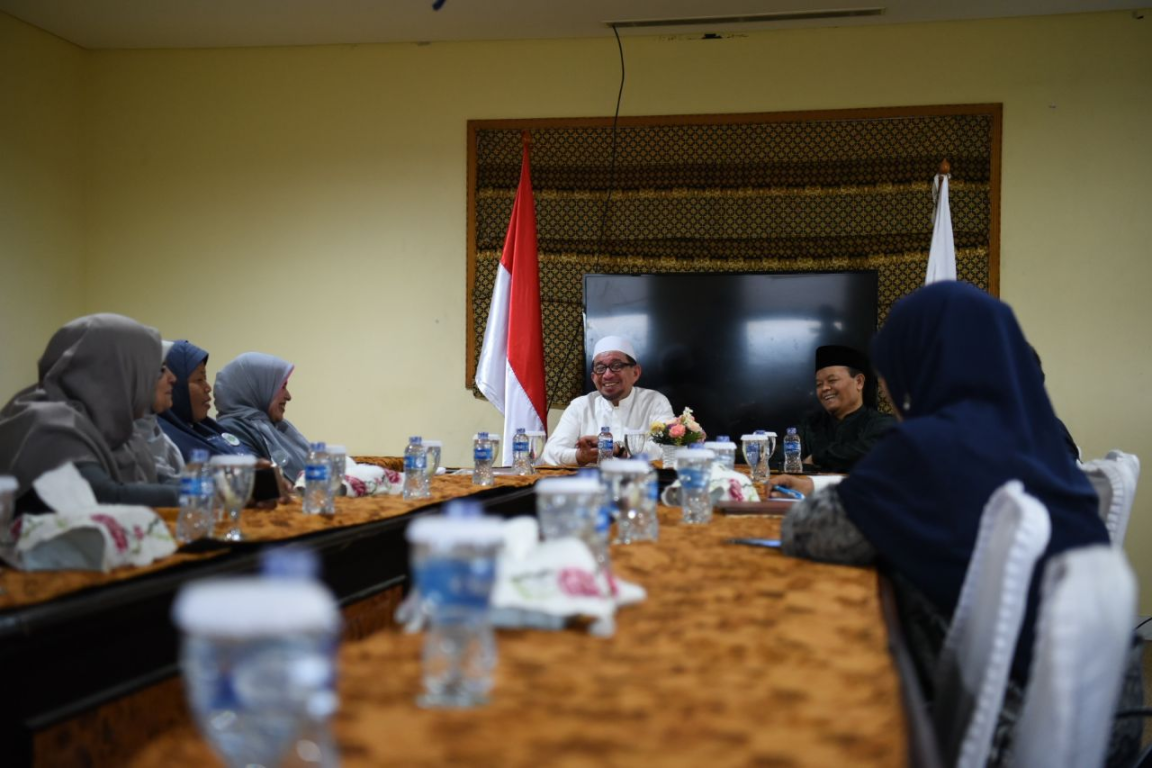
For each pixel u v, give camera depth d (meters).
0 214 5.90
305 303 6.41
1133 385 5.76
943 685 1.56
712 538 2.36
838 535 1.98
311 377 6.39
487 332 5.64
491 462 3.79
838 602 1.62
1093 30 5.80
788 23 5.93
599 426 5.55
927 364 2.04
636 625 1.43
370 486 3.28
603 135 6.14
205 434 4.18
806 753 0.91
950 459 1.89
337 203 6.39
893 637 1.38
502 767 0.86
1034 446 1.93
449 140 6.29
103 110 6.54
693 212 6.05
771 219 5.99
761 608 1.56
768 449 4.42
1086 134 5.81
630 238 6.10
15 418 2.66
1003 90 5.86
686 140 6.07
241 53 6.47
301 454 4.59
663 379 6.00
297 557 0.80
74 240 6.47
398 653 1.24
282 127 6.43
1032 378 2.01
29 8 5.85
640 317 6.02
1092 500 1.91
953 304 2.05
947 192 5.50
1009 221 5.86
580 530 1.70
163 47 6.50
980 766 1.29
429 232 6.31
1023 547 1.33
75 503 1.95
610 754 0.90
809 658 1.25
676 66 6.10
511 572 1.42
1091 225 5.80
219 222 6.47
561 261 6.14
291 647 0.78
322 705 0.81
